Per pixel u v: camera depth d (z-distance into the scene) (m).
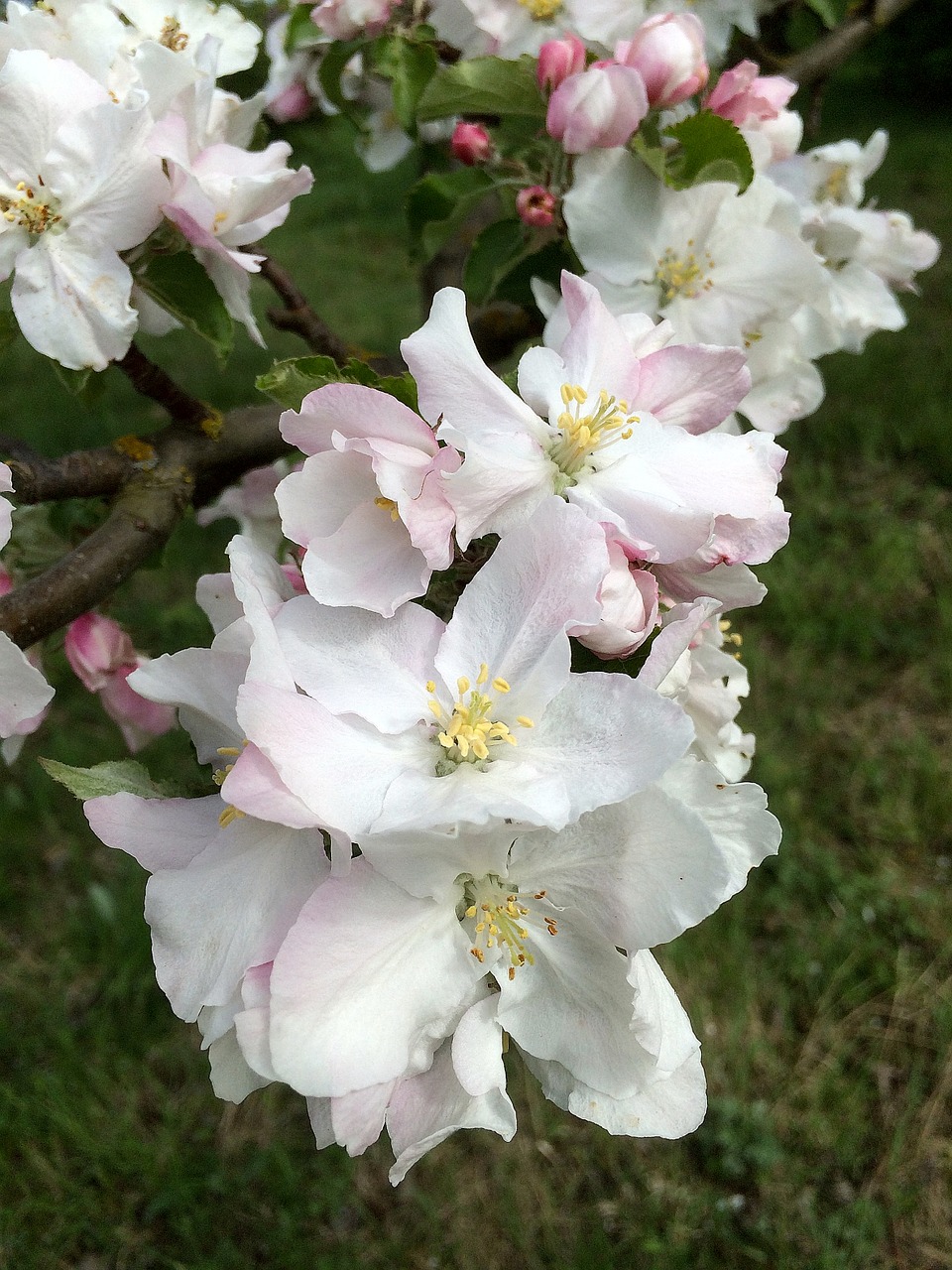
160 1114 0.44
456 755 0.14
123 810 0.15
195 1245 0.40
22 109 0.17
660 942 0.14
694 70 0.21
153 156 0.18
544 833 0.14
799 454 0.72
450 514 0.15
